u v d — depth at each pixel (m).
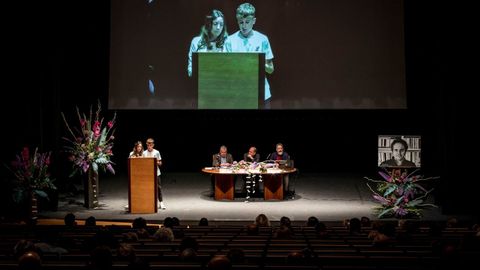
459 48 12.16
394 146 12.13
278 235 7.49
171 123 17.50
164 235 7.15
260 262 5.72
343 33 15.69
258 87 15.91
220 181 13.73
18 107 13.67
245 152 17.64
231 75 15.93
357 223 8.32
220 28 15.89
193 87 16.00
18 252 5.85
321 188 15.20
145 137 17.55
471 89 12.15
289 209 12.70
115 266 5.18
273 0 15.77
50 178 12.98
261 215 9.00
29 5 13.11
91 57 16.42
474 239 6.25
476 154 12.10
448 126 12.18
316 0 15.70
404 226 8.32
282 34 15.80
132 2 15.95
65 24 15.07
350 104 15.77
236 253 5.59
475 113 12.13
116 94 16.08
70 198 14.35
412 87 16.03
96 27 16.25
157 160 12.59
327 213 12.30
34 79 13.57
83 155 12.84
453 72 12.18
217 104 15.99
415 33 15.80
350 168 17.45
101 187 15.60
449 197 12.13
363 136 17.28
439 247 6.16
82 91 16.58
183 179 16.56
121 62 16.03
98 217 12.05
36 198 12.37
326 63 15.75
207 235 7.97
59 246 6.82
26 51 13.55
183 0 15.91
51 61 13.22
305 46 15.77
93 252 5.18
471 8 12.08
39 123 13.59
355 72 15.70
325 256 5.81
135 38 15.97
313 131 17.48
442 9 12.23
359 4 15.63
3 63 13.62
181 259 5.55
